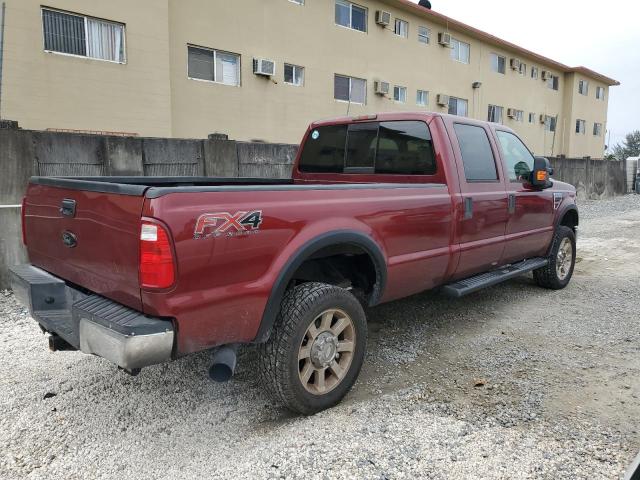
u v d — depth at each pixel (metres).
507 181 4.81
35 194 3.26
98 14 11.20
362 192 3.36
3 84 10.13
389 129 4.46
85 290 2.91
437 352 4.09
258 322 2.78
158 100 12.40
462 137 4.36
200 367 3.79
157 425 3.00
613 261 7.88
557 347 4.18
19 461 2.64
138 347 2.36
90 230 2.72
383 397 3.31
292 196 2.93
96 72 11.35
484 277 4.68
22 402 3.25
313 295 2.98
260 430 2.95
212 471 2.55
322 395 3.10
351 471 2.53
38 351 4.05
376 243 3.40
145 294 2.41
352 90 18.11
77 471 2.56
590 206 17.16
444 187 4.03
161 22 12.26
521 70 27.25
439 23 21.30
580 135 32.72
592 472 2.49
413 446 2.73
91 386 3.48
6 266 5.61
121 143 7.30
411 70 20.34
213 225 2.51
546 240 5.59
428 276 3.97
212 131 14.05
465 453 2.67
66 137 6.70
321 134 5.05
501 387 3.44
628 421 2.98
